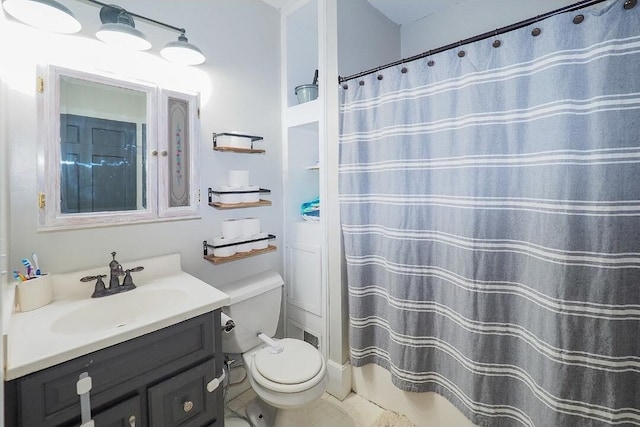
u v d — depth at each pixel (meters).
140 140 1.39
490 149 1.16
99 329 1.15
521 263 1.14
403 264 1.44
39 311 1.06
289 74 2.00
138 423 0.96
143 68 1.39
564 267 0.98
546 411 1.04
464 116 1.22
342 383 1.73
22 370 0.75
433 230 1.39
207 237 1.66
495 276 1.19
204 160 1.62
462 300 1.26
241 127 1.78
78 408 0.85
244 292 1.56
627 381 0.93
